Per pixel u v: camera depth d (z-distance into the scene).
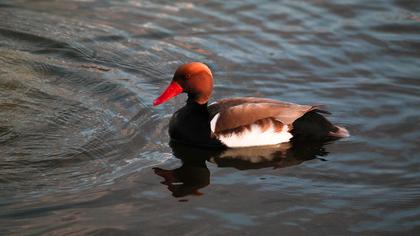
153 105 13.27
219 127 12.34
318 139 12.48
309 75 14.82
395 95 14.02
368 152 12.07
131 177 11.03
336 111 13.45
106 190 10.61
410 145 12.24
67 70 14.69
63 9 17.31
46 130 12.31
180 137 12.38
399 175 11.37
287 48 15.93
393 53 15.76
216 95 13.99
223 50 15.82
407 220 10.11
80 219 9.81
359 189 10.95
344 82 14.55
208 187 10.91
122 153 11.80
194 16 17.31
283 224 9.94
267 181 11.17
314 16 17.39
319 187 11.01
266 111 12.38
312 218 10.12
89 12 17.25
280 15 17.45
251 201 10.54
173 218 9.97
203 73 12.40
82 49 15.59
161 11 17.50
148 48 15.80
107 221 9.80
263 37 16.41
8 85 13.83
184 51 15.73
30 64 14.84
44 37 15.93
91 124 12.64
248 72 14.92
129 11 17.41
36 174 10.96
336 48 15.94
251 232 9.70
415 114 13.29
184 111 12.51
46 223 9.66
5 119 12.56
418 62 15.38
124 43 15.95
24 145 11.77
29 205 10.09
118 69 14.91
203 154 12.13
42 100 13.38
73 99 13.52
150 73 14.81
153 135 12.50
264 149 12.32
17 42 15.70
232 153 12.20
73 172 11.10
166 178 11.09
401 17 17.31
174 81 12.59
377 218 10.16
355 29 16.78
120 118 12.93
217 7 17.80
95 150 11.80
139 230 9.63
